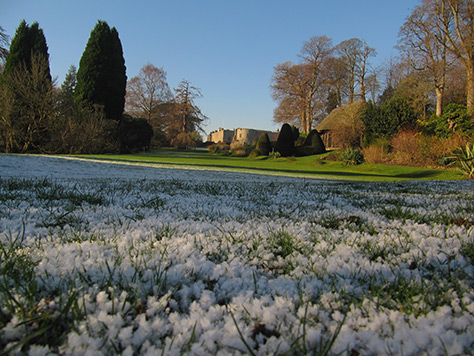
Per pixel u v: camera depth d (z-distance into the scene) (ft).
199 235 5.32
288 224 6.76
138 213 7.59
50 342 2.39
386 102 78.07
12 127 59.47
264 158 87.15
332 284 3.38
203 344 2.27
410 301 3.09
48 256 4.00
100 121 71.41
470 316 2.77
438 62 80.48
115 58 83.71
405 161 60.54
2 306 2.78
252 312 2.74
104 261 3.82
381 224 7.03
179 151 129.90
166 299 3.01
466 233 6.01
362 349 2.32
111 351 2.28
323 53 132.46
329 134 117.70
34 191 10.91
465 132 57.77
